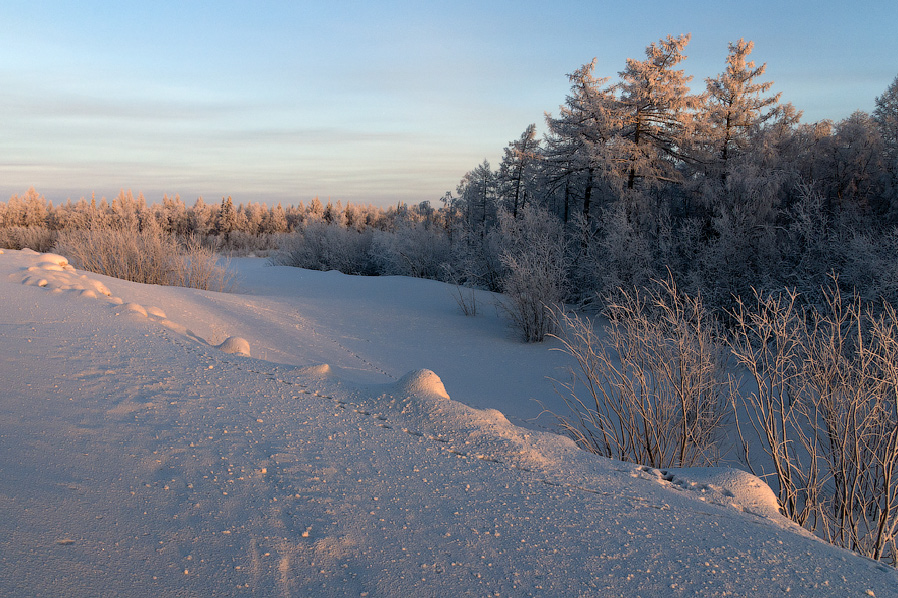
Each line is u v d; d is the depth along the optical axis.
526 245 17.81
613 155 19.25
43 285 6.73
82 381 3.86
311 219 34.50
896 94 18.72
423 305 15.72
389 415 4.06
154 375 4.24
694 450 5.23
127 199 80.44
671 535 2.73
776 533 2.87
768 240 13.38
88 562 1.90
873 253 10.98
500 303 13.02
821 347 4.95
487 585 2.15
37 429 2.93
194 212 84.62
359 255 29.98
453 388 8.28
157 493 2.51
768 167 16.84
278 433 3.50
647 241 15.45
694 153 20.30
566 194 24.55
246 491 2.68
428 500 2.88
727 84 20.19
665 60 19.92
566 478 3.37
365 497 2.81
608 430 5.44
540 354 10.69
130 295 9.53
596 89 21.95
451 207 36.34
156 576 1.92
